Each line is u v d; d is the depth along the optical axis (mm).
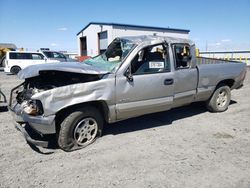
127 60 3951
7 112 5898
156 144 3994
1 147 3826
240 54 27938
